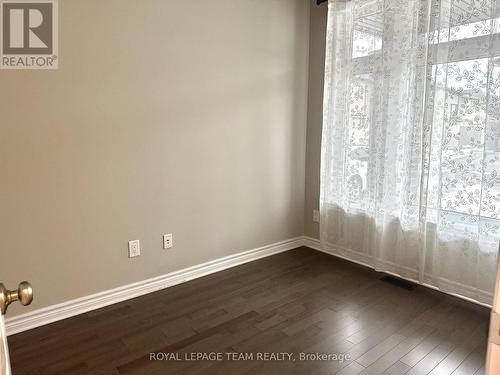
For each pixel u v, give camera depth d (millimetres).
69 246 2357
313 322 2336
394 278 3004
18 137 2111
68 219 2334
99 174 2420
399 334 2207
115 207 2518
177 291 2764
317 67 3475
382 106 2857
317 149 3578
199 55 2781
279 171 3492
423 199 2672
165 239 2789
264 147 3330
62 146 2258
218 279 2980
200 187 2939
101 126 2389
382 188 2912
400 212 2859
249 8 3031
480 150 2400
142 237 2672
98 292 2514
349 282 2932
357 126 3088
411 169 2727
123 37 2406
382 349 2057
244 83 3088
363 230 3184
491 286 2447
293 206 3682
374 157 2977
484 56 2324
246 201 3273
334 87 3207
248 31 3053
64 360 1954
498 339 764
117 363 1933
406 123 2748
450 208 2570
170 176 2754
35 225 2221
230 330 2242
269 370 1883
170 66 2643
